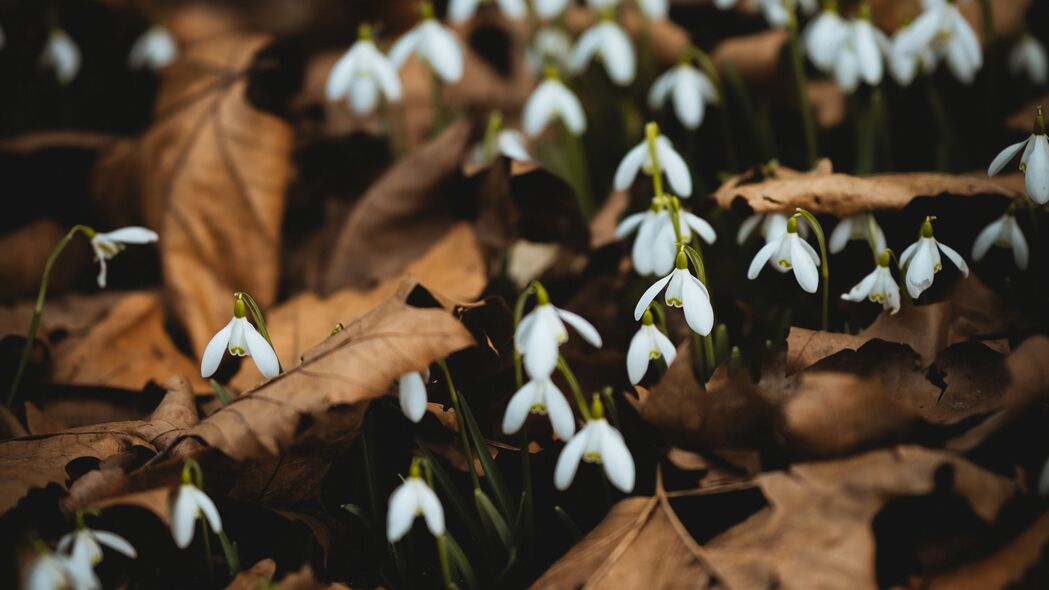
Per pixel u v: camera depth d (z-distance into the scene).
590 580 0.65
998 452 0.66
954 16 0.77
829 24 0.84
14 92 1.10
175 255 0.85
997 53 0.90
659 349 0.67
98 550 0.64
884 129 0.84
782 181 0.74
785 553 0.64
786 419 0.66
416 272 0.82
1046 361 0.66
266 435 0.65
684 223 0.72
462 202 0.83
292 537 0.69
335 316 0.81
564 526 0.70
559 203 0.80
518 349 0.65
